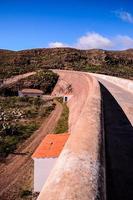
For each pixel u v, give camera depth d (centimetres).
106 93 3416
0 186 3000
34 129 5512
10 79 13762
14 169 3478
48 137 2961
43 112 7319
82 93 6034
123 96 3272
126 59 18912
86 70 14688
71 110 6625
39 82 12456
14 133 5131
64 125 5600
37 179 2583
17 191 2861
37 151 2645
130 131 1523
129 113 2072
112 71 14088
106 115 1942
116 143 1292
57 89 11381
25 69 16200
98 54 18875
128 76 11244
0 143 4459
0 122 6094
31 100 9844
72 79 9994
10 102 9525
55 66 16500
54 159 2516
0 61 19125
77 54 19162
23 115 7012
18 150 4200
